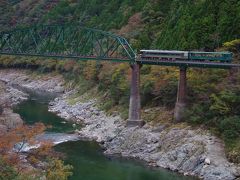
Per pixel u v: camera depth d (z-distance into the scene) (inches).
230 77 2933.1
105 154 2891.2
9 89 5561.0
